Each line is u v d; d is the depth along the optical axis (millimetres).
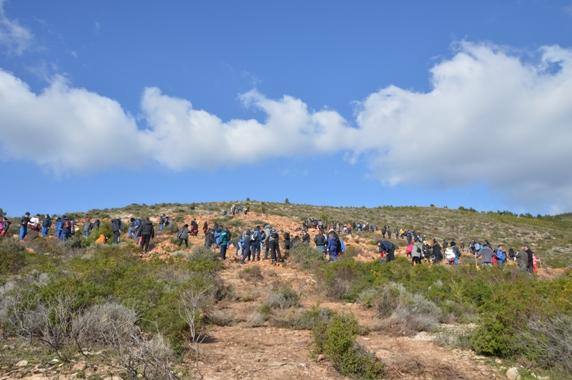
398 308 11266
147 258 21922
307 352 8281
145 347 6109
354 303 13961
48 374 6309
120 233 31531
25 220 26547
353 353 7340
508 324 8648
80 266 14078
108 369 6434
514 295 11000
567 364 7281
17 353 7152
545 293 11258
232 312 11758
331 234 23547
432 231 58562
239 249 25016
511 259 33438
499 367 7605
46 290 9180
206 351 8094
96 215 45562
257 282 17078
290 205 68438
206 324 10344
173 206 55812
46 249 23312
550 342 7773
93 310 8320
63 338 7598
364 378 6969
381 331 10234
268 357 7859
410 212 76375
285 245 25438
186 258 22078
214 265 18156
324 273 16750
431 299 13305
